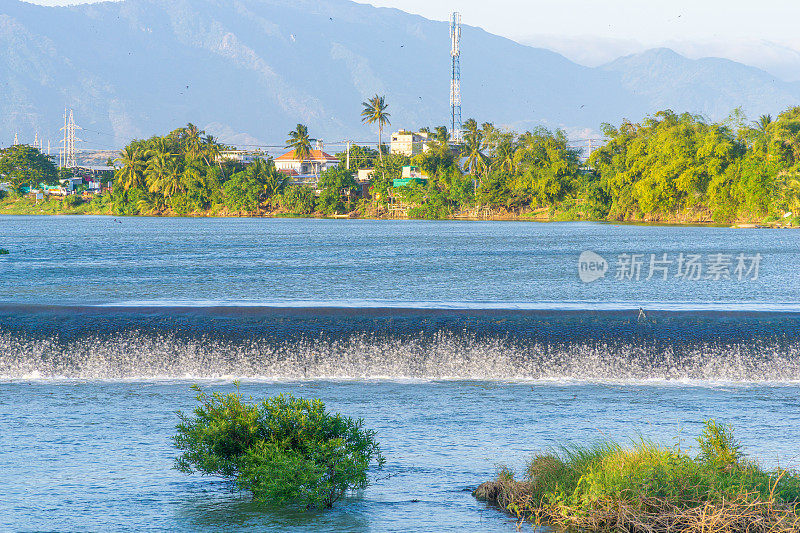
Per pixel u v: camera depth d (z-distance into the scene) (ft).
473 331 258.16
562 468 139.85
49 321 262.06
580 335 256.52
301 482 134.41
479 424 197.16
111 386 242.78
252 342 258.78
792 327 254.47
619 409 213.87
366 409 214.07
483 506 136.87
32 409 213.05
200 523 128.47
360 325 260.62
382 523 128.57
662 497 124.36
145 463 162.61
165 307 272.92
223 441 142.20
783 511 118.21
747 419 203.21
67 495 142.72
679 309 273.75
